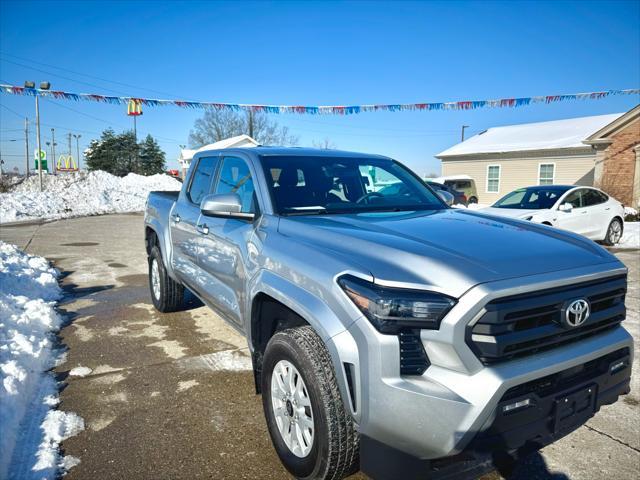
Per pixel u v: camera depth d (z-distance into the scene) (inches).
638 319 220.1
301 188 137.3
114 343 185.6
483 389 79.7
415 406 80.4
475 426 78.9
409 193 155.4
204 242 158.1
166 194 227.8
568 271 92.4
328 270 95.2
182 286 214.8
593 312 97.0
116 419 130.0
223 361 169.3
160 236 205.5
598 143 856.3
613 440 123.4
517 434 84.2
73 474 106.8
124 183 1080.8
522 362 85.3
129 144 2075.5
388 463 84.4
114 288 271.7
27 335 179.2
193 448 117.4
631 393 150.3
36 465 107.7
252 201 138.4
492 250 95.9
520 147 1148.5
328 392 91.7
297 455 102.7
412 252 91.7
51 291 255.9
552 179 1092.5
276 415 109.0
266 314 119.1
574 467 111.8
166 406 137.3
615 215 464.1
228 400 141.3
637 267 348.2
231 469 109.8
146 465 110.5
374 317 84.3
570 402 90.6
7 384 133.5
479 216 132.1
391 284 85.7
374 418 83.9
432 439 79.9
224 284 144.0
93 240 467.8
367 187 149.9
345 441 91.9
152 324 208.5
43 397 139.7
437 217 127.0
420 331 83.7
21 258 299.9
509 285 83.9
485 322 81.8
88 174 1088.8
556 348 91.4
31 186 1032.8
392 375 82.8
